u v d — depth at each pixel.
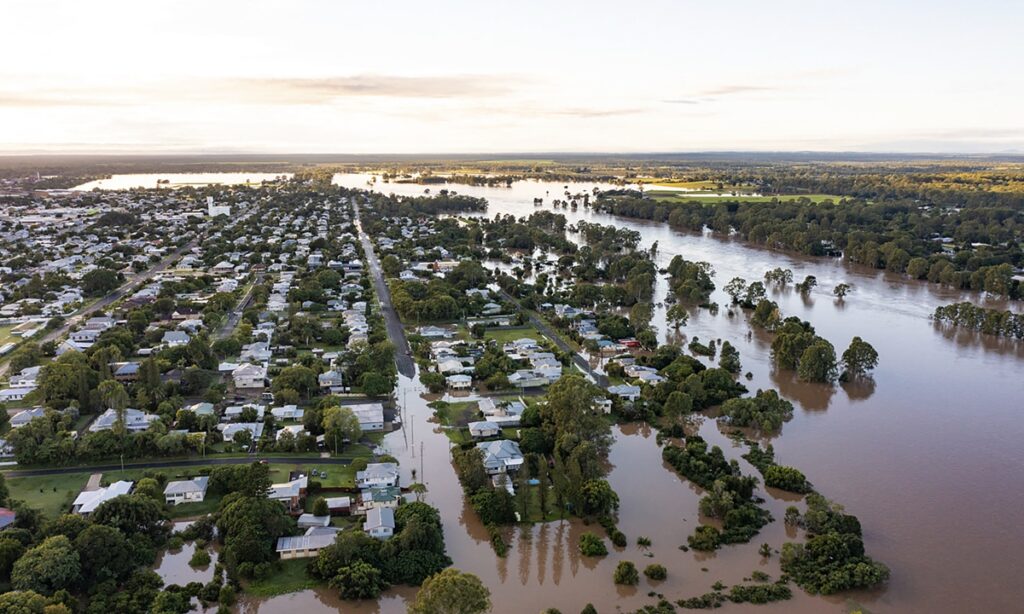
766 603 130.62
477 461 169.25
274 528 143.50
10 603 113.06
